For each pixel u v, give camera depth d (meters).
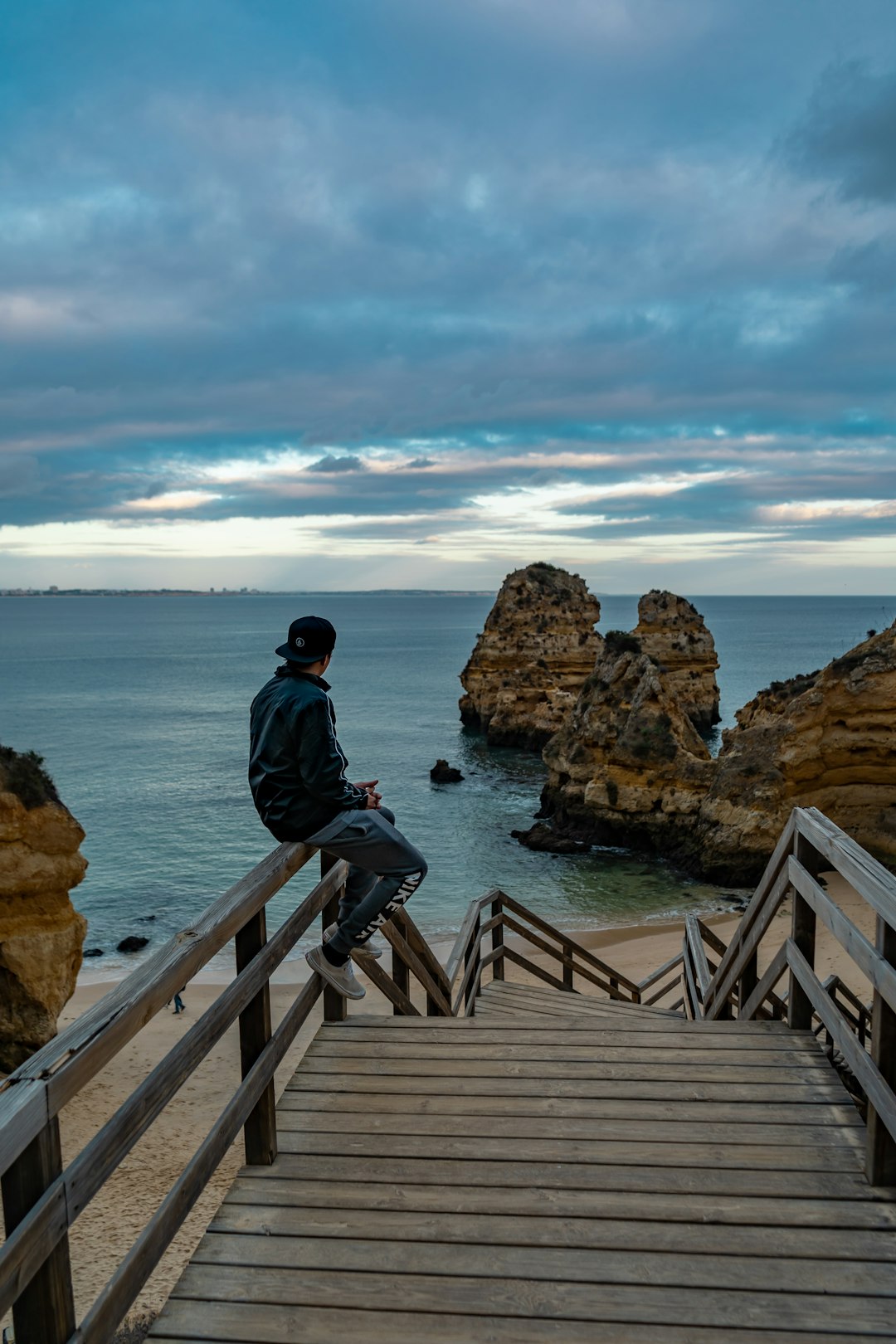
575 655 79.19
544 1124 4.66
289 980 26.91
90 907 36.06
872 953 3.99
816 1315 3.35
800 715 36.22
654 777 41.72
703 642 81.50
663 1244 3.73
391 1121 4.70
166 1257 11.02
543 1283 3.52
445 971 7.76
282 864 4.41
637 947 29.45
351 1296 3.45
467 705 84.94
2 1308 2.11
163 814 51.78
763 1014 8.88
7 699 115.75
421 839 45.53
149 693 122.56
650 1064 5.32
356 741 78.19
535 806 53.09
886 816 35.53
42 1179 2.35
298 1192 4.10
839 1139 4.51
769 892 6.42
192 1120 16.20
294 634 4.67
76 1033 2.58
